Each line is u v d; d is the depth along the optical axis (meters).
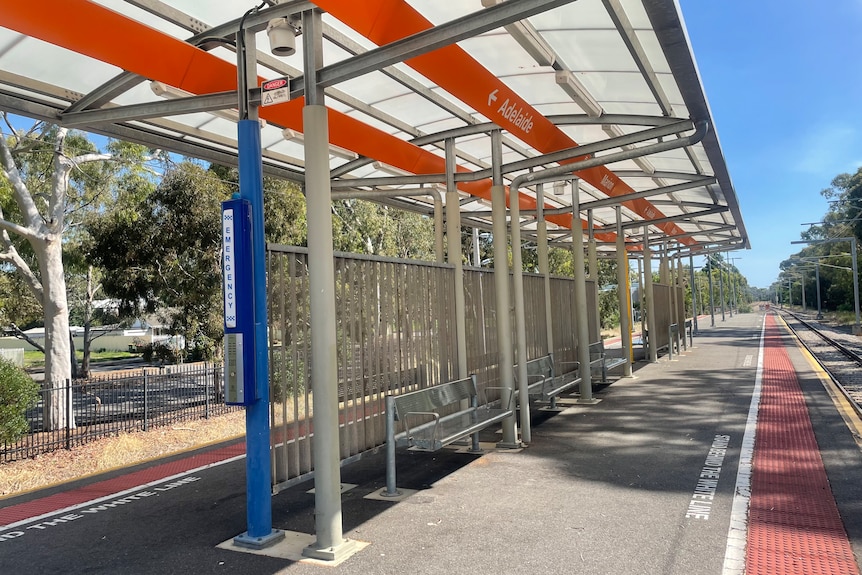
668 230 16.94
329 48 5.98
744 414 9.32
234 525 5.25
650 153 6.87
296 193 14.70
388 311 6.56
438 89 6.96
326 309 4.49
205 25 5.34
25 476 7.55
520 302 7.91
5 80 5.28
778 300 168.75
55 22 4.29
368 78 6.44
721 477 6.09
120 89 5.54
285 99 4.52
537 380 10.06
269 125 7.14
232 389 4.62
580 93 6.82
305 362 5.33
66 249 20.66
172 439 9.66
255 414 4.66
